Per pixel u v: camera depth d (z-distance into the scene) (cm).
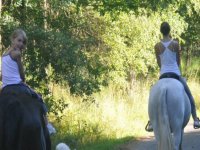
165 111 2689
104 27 6053
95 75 4353
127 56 6344
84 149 4162
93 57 5075
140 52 6438
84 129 4744
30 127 2184
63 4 4103
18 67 2297
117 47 6175
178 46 2825
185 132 5041
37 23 4266
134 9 4975
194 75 9281
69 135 4525
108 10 4925
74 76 4075
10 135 2188
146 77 7662
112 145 4278
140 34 6325
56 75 4147
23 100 2264
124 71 6631
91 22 5806
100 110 5356
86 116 5169
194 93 7519
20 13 4269
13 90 2273
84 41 4416
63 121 4947
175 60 2834
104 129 4897
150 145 4381
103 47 6091
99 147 4203
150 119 2777
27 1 3941
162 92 2716
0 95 2283
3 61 2303
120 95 6347
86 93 4172
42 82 4269
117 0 4897
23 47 2320
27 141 2186
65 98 5388
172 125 2731
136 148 4250
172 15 6438
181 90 2764
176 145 2722
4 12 4166
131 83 6912
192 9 7306
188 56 10412
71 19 4491
